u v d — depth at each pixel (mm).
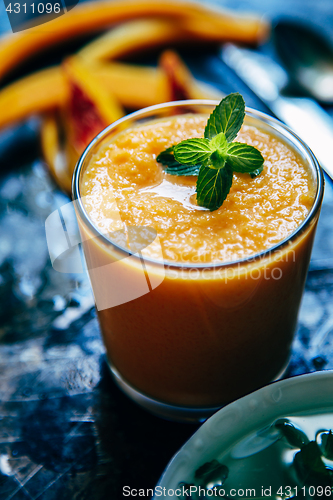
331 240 389
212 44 509
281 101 451
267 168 306
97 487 310
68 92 436
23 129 451
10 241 398
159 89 436
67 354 354
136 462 316
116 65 468
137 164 308
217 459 281
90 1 537
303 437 283
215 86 473
